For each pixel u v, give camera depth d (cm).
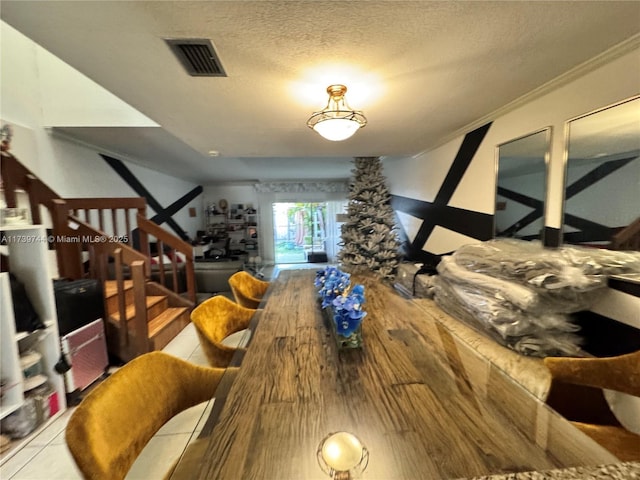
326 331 149
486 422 83
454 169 308
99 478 77
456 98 205
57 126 358
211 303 189
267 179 855
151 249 575
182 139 304
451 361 118
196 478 67
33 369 199
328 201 896
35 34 125
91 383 241
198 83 173
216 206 912
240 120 240
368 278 285
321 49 141
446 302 218
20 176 269
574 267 147
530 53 148
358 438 76
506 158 229
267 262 884
